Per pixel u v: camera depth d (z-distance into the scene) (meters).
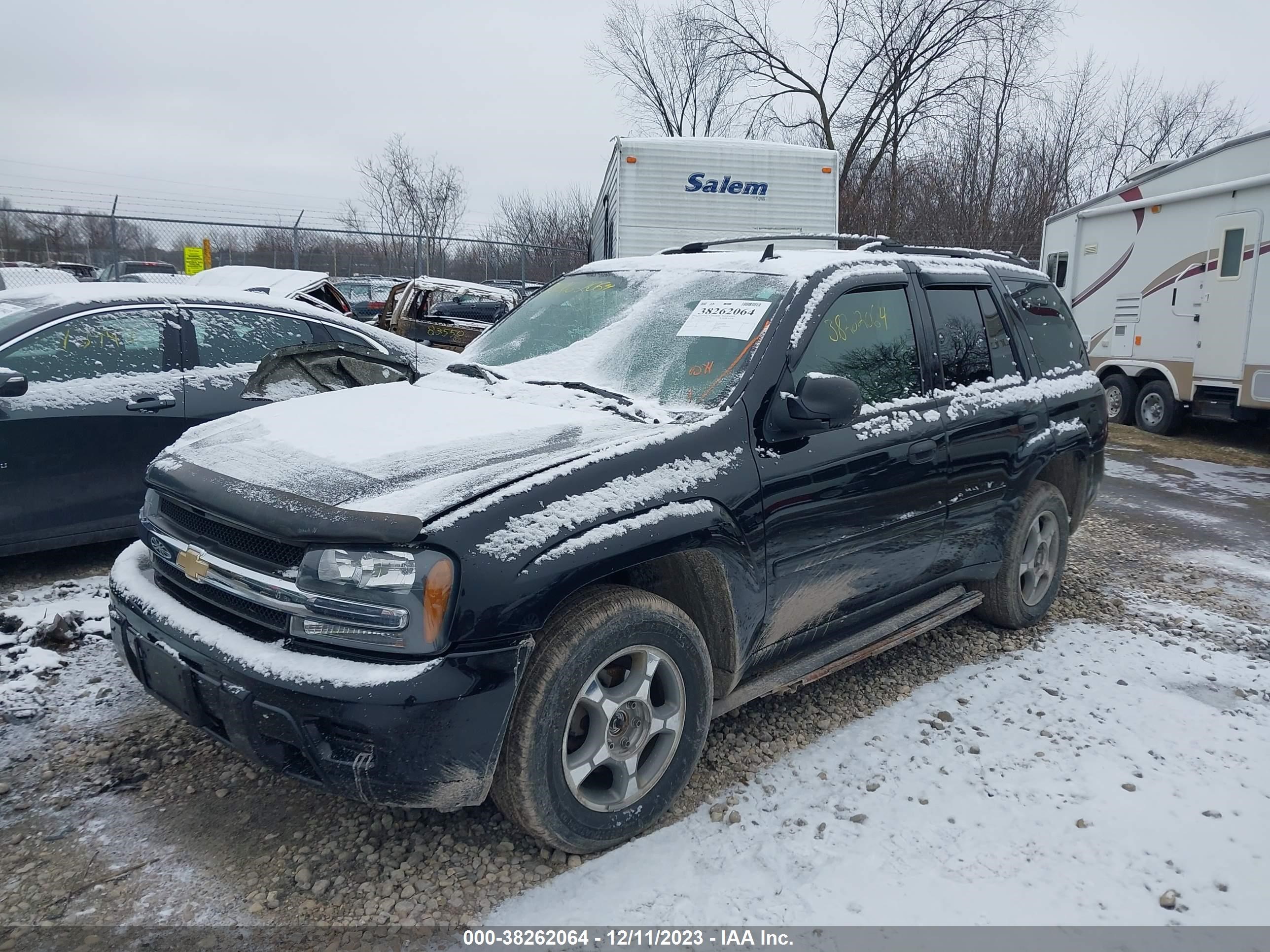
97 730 3.45
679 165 11.24
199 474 2.82
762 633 3.24
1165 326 11.55
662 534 2.73
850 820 2.98
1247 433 12.20
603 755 2.72
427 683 2.32
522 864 2.72
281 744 2.50
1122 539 6.91
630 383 3.36
